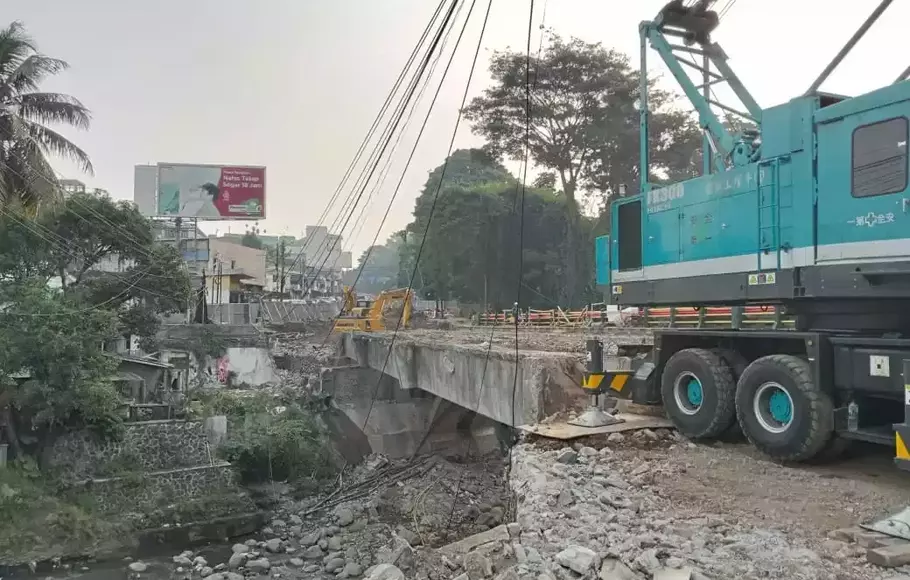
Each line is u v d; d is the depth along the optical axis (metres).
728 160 11.77
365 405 34.81
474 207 58.81
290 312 55.56
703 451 10.89
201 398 32.78
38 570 19.64
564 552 7.03
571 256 54.25
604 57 50.16
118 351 33.75
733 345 11.38
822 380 9.08
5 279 27.94
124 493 23.84
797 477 9.17
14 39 25.55
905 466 7.57
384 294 41.03
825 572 6.02
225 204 58.34
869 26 9.48
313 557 20.69
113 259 38.31
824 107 9.34
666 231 12.21
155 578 19.34
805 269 9.40
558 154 52.84
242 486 27.48
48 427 23.88
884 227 8.39
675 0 12.61
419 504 23.86
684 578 6.05
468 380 20.42
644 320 29.69
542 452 11.59
